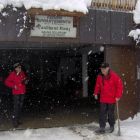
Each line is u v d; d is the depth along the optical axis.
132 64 11.10
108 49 10.77
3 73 20.45
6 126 10.31
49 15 9.68
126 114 10.96
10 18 9.27
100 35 10.39
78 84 18.94
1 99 18.31
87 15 10.17
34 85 22.08
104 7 10.48
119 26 10.62
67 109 13.72
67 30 9.98
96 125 10.37
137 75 11.18
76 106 14.52
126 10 10.79
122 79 10.95
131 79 11.09
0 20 9.17
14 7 9.28
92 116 11.92
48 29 9.75
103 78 9.20
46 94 19.56
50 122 10.93
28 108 14.20
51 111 13.27
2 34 9.23
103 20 10.41
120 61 10.94
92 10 10.26
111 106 9.23
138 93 11.19
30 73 21.88
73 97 17.67
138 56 11.20
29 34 9.52
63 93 19.62
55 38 9.86
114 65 10.85
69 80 19.91
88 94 17.48
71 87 19.50
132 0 10.84
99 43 10.42
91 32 10.27
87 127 10.08
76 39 10.10
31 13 9.34
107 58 10.77
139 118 11.08
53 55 20.16
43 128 10.00
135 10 10.88
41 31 9.67
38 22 9.61
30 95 19.25
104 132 9.30
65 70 21.06
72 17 10.01
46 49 15.90
